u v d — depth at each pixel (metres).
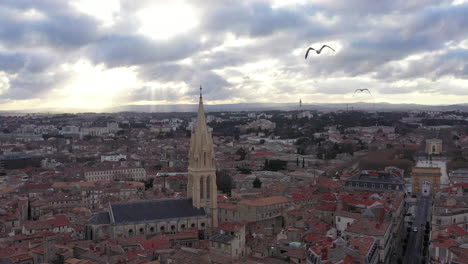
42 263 190.00
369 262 173.75
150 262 182.50
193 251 195.25
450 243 183.62
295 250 197.00
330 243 191.62
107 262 186.38
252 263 181.88
